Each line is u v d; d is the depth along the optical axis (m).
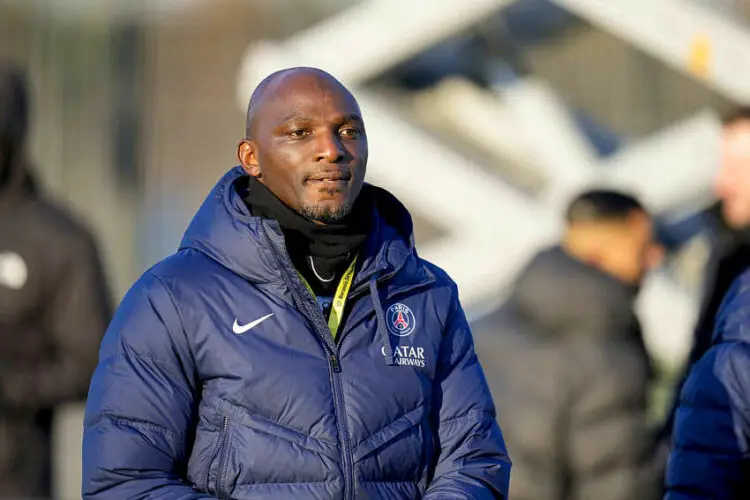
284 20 42.34
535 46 26.52
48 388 15.65
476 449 9.48
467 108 25.31
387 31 23.36
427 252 24.05
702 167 23.14
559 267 15.83
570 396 15.57
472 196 23.58
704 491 11.27
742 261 11.85
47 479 15.90
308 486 8.74
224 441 8.80
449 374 9.61
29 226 15.80
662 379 22.20
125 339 9.01
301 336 8.97
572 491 15.90
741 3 25.64
